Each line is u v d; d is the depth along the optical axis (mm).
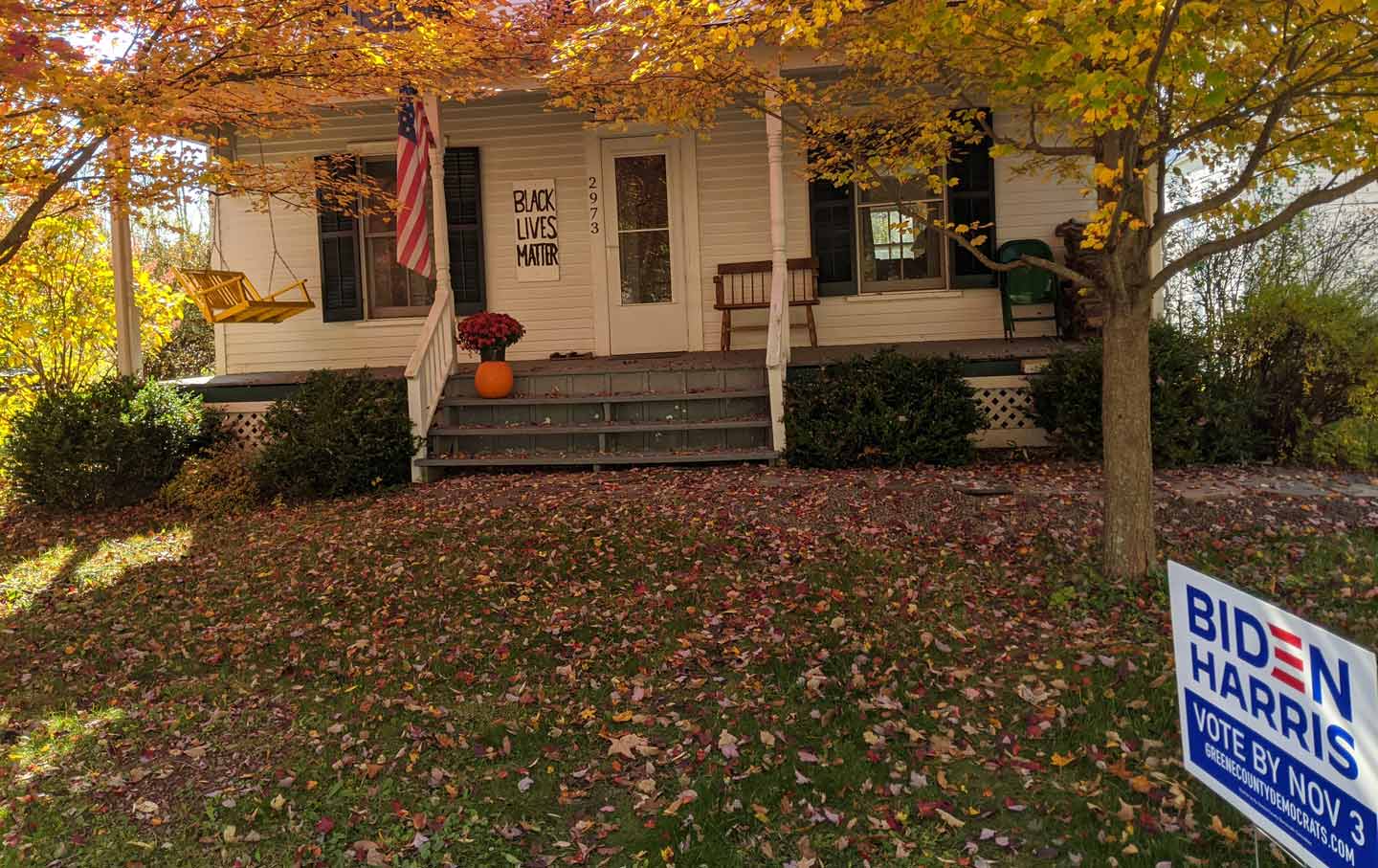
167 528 8203
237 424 10125
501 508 7484
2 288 10352
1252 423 8398
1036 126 10008
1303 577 5543
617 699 4430
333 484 8617
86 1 5871
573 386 9539
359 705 4492
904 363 8500
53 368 11086
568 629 5254
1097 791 3451
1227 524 6434
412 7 7637
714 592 5633
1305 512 6578
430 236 11266
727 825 3367
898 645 4836
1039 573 5785
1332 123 5004
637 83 6453
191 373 18266
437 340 9578
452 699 4543
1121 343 5480
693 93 6434
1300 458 8211
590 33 5945
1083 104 4078
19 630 5938
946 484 7410
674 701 4402
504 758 3959
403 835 3424
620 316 11273
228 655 5246
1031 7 4438
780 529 6598
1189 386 8078
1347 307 8031
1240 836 3146
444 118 11234
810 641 4914
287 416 8914
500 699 4520
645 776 3764
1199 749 2621
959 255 10711
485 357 9688
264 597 6098
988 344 10234
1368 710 1968
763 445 8969
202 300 9484
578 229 11258
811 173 7297
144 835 3504
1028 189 10539
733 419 9016
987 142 10492
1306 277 8930
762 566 6008
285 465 8547
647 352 11250
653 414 9234
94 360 11266
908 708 4199
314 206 9578
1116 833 3197
